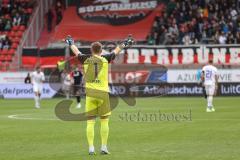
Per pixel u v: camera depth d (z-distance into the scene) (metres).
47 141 40.62
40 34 128.00
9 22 126.62
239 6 117.88
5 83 111.12
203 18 116.12
